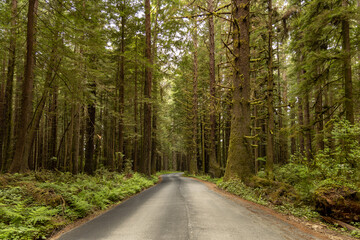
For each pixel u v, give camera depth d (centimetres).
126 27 2170
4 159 1602
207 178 2109
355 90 1285
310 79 1317
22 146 912
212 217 548
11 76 1516
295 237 413
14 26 1059
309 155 1541
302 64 1309
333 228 518
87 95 1362
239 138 1240
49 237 459
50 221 524
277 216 593
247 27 1308
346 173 810
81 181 1071
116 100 2166
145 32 2256
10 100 1531
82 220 602
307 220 582
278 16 1470
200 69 2986
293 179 1180
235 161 1210
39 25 1141
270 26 1410
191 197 891
